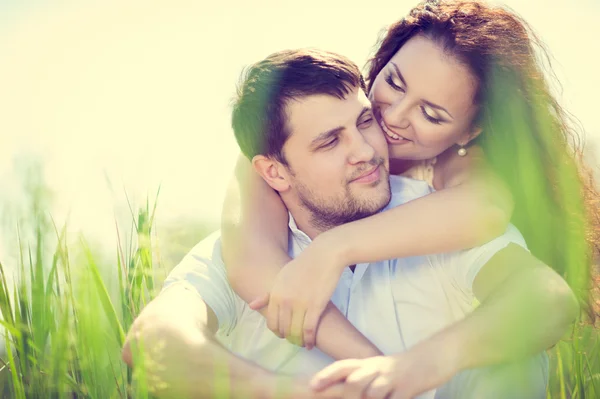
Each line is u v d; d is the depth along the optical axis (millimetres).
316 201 1672
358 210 1651
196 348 1378
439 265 1666
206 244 1707
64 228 1301
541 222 1749
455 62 1747
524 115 1846
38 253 1334
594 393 1583
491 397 1492
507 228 1647
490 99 1812
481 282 1572
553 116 1908
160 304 1496
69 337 1327
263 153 1693
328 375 1342
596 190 1879
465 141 1884
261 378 1350
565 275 1707
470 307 1694
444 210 1565
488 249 1570
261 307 1525
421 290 1668
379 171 1646
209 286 1597
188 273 1617
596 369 1672
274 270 1562
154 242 1623
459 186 1679
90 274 1276
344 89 1597
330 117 1583
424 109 1765
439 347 1370
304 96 1589
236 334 1698
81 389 1363
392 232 1525
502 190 1690
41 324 1366
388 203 1672
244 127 1708
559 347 1723
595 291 1784
